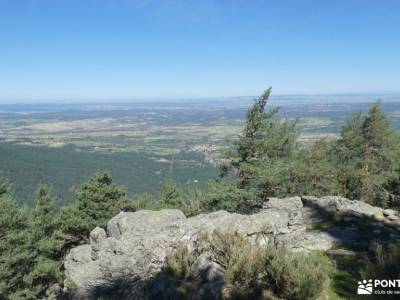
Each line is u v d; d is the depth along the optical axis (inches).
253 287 339.0
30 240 958.4
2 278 856.3
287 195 1084.5
